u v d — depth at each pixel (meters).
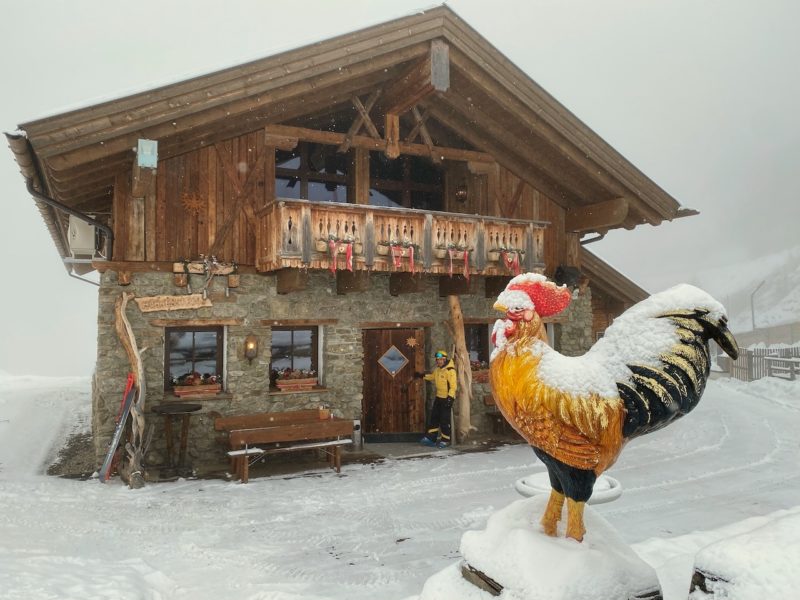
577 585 2.55
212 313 10.80
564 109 12.34
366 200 12.27
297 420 10.73
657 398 2.67
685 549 5.18
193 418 10.48
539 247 12.47
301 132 11.47
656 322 2.78
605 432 2.69
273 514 7.61
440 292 12.88
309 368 11.95
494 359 3.04
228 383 10.89
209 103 9.55
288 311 11.45
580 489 2.77
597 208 13.83
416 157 13.85
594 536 2.89
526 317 2.94
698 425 13.35
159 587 5.33
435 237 11.45
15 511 7.38
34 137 8.42
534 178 14.06
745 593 2.19
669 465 9.91
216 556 6.16
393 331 12.85
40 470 9.96
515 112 12.13
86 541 6.45
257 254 11.07
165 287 10.47
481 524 7.16
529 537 2.79
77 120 8.66
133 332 10.18
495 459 10.73
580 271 14.45
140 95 9.03
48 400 16.53
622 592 2.60
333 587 5.39
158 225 10.52
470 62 11.56
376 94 12.01
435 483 9.09
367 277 11.02
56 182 9.52
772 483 8.73
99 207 11.55
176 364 10.73
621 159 12.95
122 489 8.76
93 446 11.66
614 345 2.85
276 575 5.69
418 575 5.67
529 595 2.57
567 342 14.56
